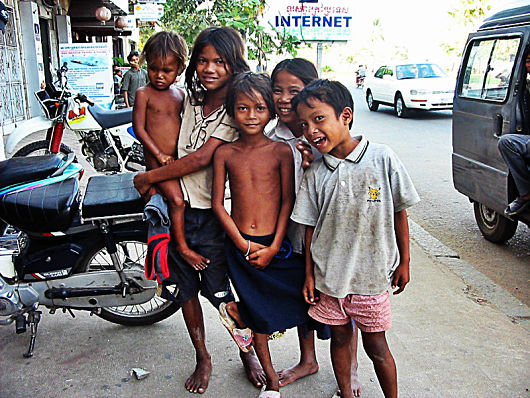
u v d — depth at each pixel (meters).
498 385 2.71
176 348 3.06
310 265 2.32
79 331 3.23
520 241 5.11
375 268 2.18
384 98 14.95
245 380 2.76
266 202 2.33
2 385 2.72
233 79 2.30
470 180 5.09
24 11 10.91
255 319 2.38
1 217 2.90
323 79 2.13
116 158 6.34
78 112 6.13
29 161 3.06
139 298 3.04
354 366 2.72
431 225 5.58
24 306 2.97
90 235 3.02
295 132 2.47
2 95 9.97
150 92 2.54
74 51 9.27
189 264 2.58
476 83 4.97
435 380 2.74
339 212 2.15
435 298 3.71
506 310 3.57
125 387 2.71
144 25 19.52
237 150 2.36
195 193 2.52
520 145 4.03
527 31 4.26
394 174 2.11
